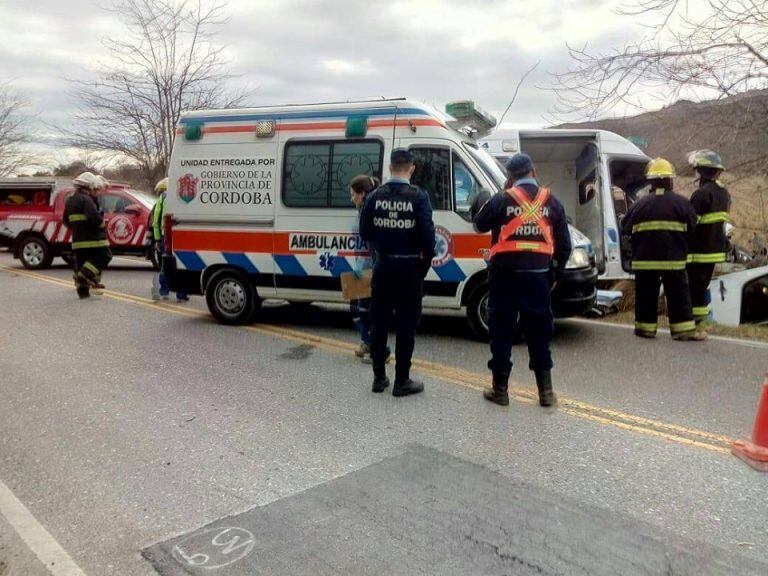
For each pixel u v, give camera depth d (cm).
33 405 512
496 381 502
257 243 766
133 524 330
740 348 688
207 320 845
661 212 708
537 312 483
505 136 1001
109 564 296
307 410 494
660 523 323
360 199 596
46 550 308
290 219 745
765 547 302
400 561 292
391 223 503
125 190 1501
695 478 374
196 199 793
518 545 304
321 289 743
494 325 495
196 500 354
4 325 816
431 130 689
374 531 317
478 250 678
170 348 692
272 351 680
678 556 294
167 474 387
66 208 1026
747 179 952
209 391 543
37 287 1174
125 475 387
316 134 730
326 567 289
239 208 770
